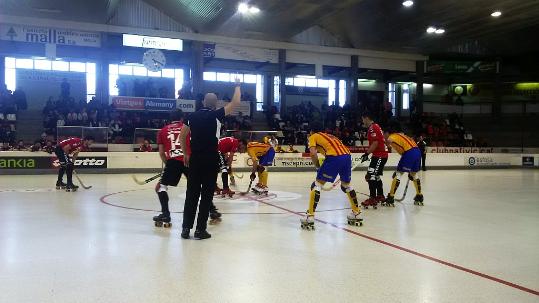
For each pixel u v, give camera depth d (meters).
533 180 15.42
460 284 3.96
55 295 3.54
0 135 17.83
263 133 19.08
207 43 22.62
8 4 18.22
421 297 3.62
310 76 28.53
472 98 31.86
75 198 9.36
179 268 4.30
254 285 3.84
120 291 3.64
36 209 7.84
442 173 19.03
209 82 26.84
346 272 4.26
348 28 23.66
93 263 4.45
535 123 29.45
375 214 7.69
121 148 18.02
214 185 5.66
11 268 4.26
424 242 5.57
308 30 24.67
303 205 8.64
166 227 6.29
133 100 20.16
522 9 19.66
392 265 4.52
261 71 27.47
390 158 21.11
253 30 21.92
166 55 24.47
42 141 16.81
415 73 28.50
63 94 21.81
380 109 26.50
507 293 3.73
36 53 22.08
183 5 19.28
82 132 16.41
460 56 29.08
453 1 18.80
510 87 30.88
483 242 5.62
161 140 6.41
